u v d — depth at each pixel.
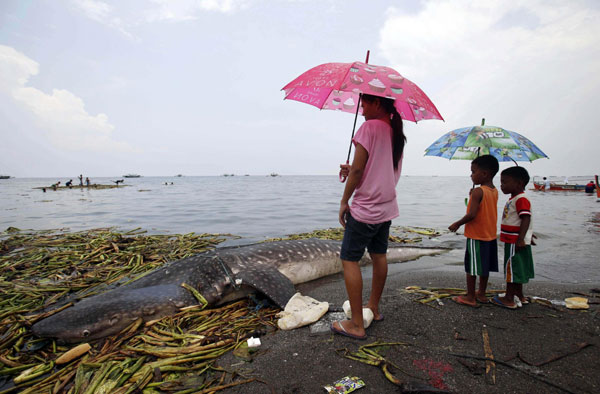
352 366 2.65
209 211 14.48
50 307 4.30
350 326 3.12
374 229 3.01
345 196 3.00
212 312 4.04
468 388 2.34
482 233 3.65
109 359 3.00
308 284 5.41
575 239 7.75
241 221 11.58
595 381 2.38
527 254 3.66
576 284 4.62
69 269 5.88
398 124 3.02
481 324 3.33
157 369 2.77
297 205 17.06
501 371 2.53
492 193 3.65
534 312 3.61
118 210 15.15
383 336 3.12
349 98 3.94
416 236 8.75
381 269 3.34
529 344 2.92
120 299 3.77
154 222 11.43
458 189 36.97
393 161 3.05
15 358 3.05
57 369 2.94
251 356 2.91
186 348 3.06
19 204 18.70
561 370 2.53
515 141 4.11
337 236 8.38
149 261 6.29
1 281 5.17
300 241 5.93
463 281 4.93
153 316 3.81
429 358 2.73
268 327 3.54
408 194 26.98
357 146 2.88
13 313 3.96
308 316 3.48
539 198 21.34
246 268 4.80
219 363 2.86
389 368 2.60
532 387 2.34
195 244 7.54
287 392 2.38
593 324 3.28
